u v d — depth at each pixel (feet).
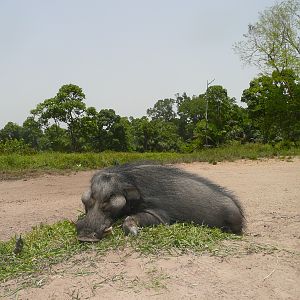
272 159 76.95
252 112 150.51
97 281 16.43
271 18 117.19
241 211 24.97
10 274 17.66
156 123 227.40
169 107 328.29
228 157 77.46
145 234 20.35
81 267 17.66
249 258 18.75
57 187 49.47
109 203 21.17
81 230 20.65
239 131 157.17
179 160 73.31
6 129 239.09
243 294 15.72
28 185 51.34
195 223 23.22
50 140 192.44
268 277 17.08
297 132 121.08
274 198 37.47
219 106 154.20
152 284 16.08
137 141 219.82
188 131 251.60
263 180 49.55
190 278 16.62
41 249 20.26
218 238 20.89
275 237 23.93
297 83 118.52
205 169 62.23
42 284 16.56
